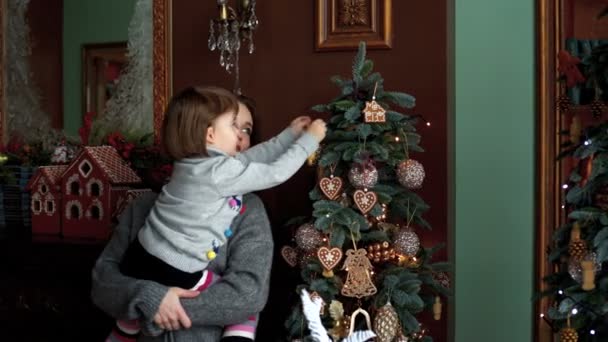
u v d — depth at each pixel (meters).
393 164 1.86
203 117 1.71
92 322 2.20
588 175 1.74
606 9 1.97
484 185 2.37
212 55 2.59
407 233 1.83
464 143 2.38
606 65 1.82
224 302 1.64
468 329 2.39
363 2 2.37
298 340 1.80
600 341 1.77
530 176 2.33
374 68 2.38
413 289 1.79
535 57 2.31
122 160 2.43
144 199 1.88
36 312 2.28
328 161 1.80
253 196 1.84
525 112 2.33
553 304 2.20
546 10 2.27
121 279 1.69
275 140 1.89
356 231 1.77
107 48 2.77
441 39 2.31
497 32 2.35
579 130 1.87
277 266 2.33
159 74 2.66
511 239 2.35
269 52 2.50
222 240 1.70
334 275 1.82
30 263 2.27
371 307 1.85
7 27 2.96
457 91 2.38
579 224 1.75
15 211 2.68
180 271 1.65
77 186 2.39
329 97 2.43
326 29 2.42
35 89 2.90
